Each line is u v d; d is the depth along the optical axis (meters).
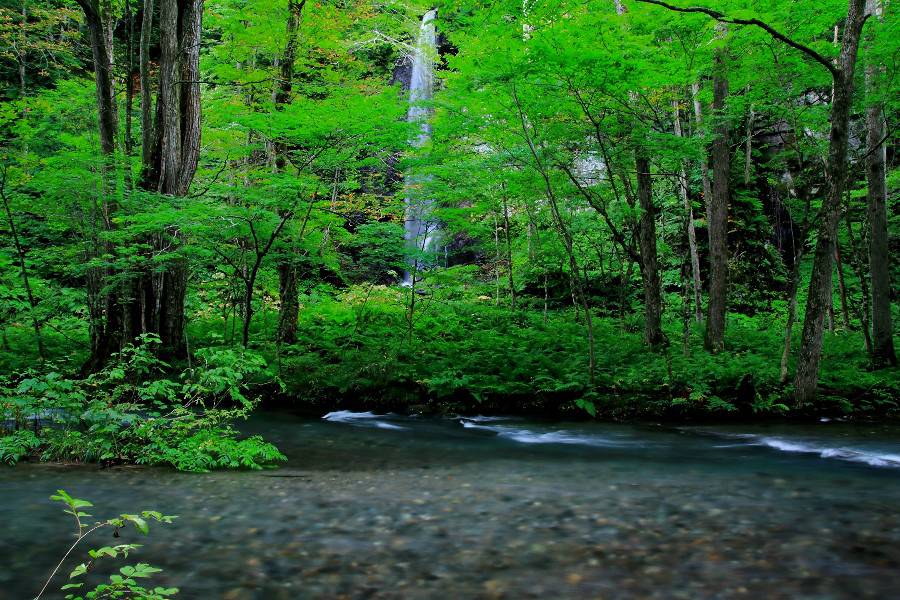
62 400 6.59
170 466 6.66
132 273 10.55
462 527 4.51
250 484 5.92
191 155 12.55
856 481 6.12
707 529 4.41
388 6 18.52
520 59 9.96
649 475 6.52
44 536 4.17
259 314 18.22
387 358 12.80
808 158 16.80
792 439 8.77
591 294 23.20
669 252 21.58
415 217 15.68
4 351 13.26
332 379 12.13
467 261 24.39
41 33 20.02
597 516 4.78
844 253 21.75
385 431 9.76
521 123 11.78
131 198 10.68
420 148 12.35
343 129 10.57
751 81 12.77
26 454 6.79
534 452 8.15
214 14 15.09
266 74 14.37
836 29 15.05
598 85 10.38
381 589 3.39
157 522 4.55
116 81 17.34
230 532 4.36
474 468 7.00
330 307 18.45
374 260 14.84
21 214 12.59
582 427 10.03
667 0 10.06
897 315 17.61
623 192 16.39
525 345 13.92
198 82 12.20
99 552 2.75
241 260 13.41
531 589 3.38
